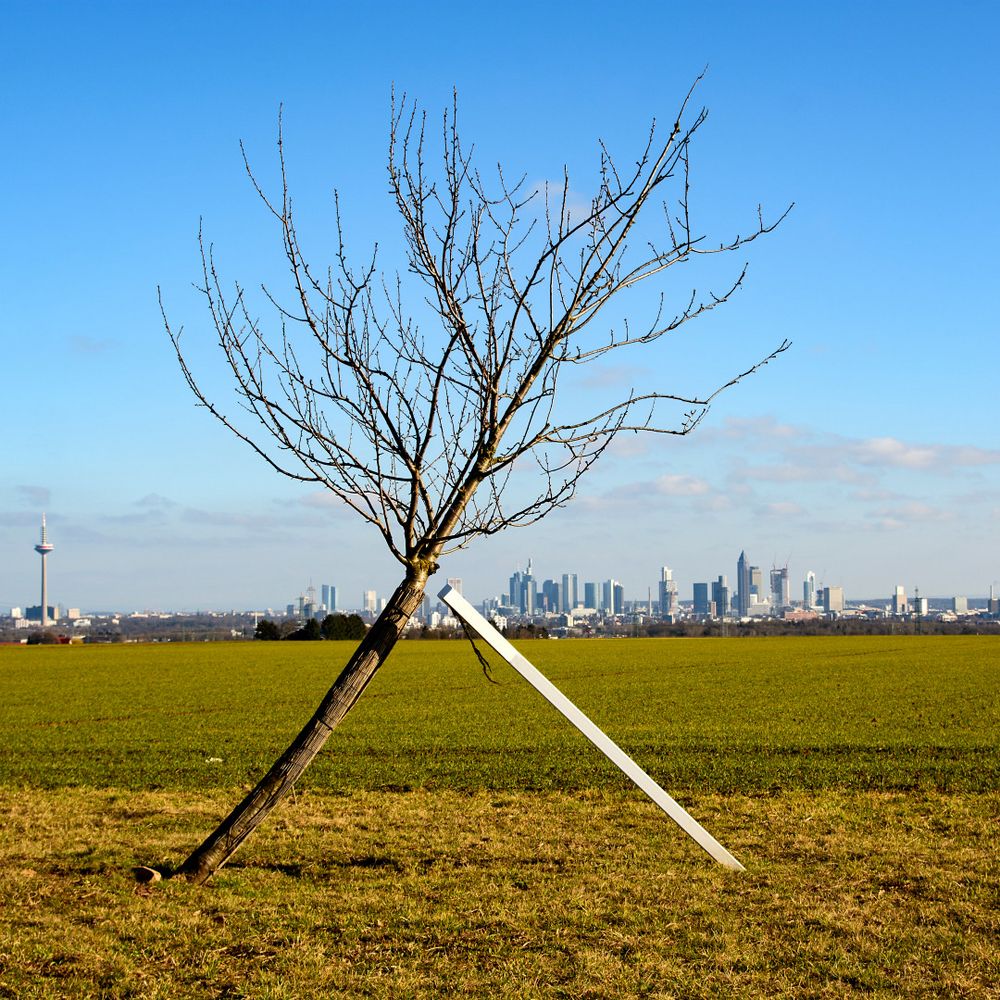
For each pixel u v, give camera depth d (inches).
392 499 425.1
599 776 782.5
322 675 2351.1
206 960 335.9
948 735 1084.5
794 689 1809.8
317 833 550.6
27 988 309.0
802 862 477.4
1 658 3304.6
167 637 6441.9
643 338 439.8
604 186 425.1
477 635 440.8
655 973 323.0
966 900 405.1
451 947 349.7
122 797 710.5
